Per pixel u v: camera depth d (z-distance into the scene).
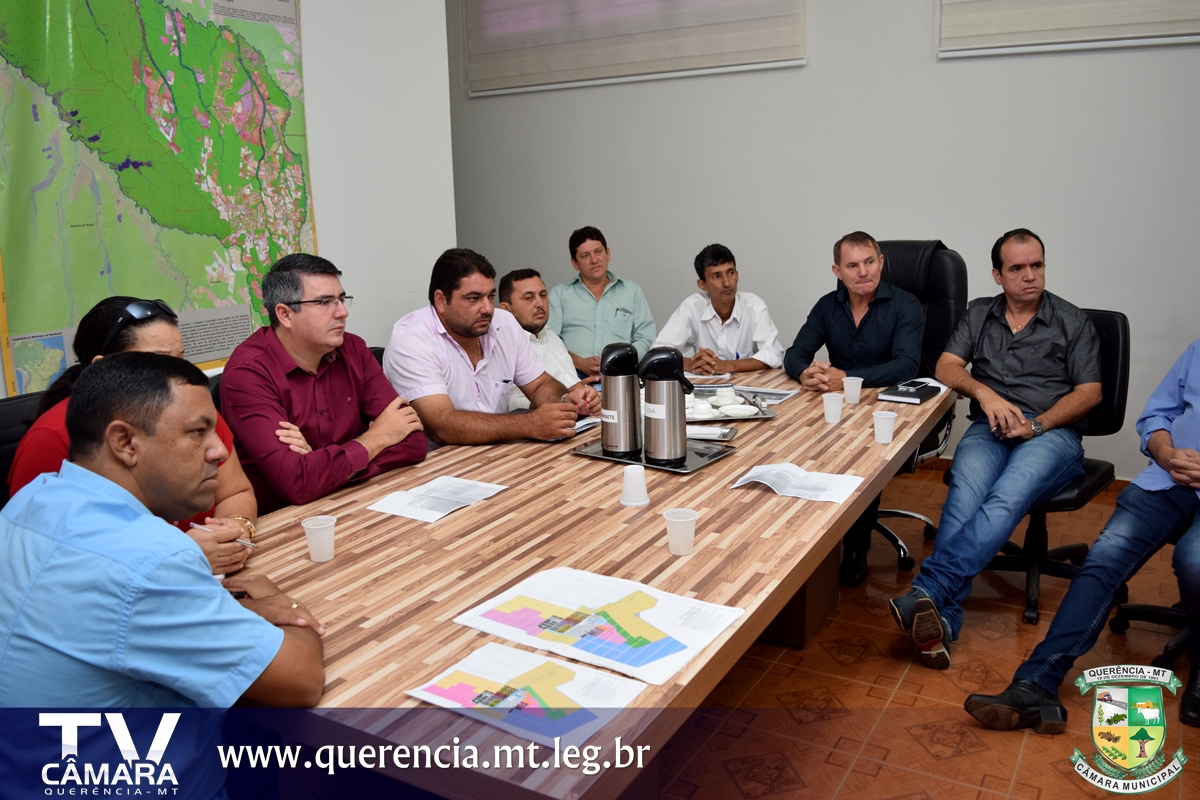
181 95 2.82
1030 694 2.12
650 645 1.25
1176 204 3.70
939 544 2.52
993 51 3.88
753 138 4.49
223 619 1.09
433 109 3.86
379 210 3.63
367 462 2.13
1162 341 3.82
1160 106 3.65
